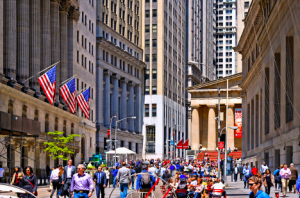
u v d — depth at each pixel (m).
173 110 128.88
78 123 71.56
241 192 33.56
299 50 33.44
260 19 51.56
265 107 49.31
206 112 108.75
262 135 50.59
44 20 59.31
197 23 164.88
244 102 71.94
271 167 44.72
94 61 84.00
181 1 142.50
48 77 40.12
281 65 39.28
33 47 55.25
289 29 35.81
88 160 78.56
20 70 51.06
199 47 168.38
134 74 111.56
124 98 104.06
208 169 56.34
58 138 52.75
